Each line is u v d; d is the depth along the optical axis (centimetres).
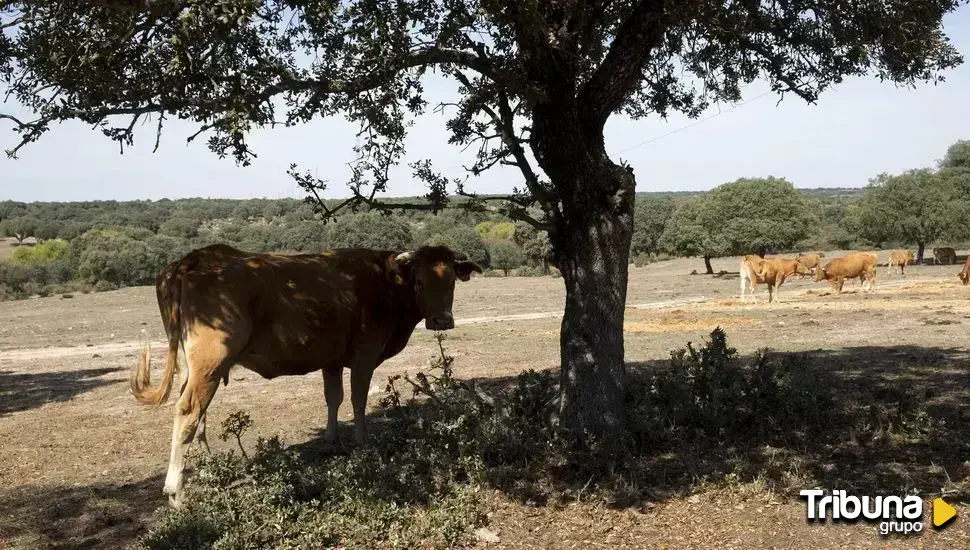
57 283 5975
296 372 799
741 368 1002
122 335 2650
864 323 1773
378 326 829
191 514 606
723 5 717
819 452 704
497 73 665
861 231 5391
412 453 714
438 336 843
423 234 6825
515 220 722
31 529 664
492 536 567
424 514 604
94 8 597
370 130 695
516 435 721
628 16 745
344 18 642
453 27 610
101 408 1255
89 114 618
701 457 701
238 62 655
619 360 740
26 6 602
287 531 586
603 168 717
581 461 677
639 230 9612
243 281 712
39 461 905
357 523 590
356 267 821
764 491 616
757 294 3319
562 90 703
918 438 722
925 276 3838
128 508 707
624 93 707
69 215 12950
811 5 796
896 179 5191
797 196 5147
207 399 688
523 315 2816
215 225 9481
